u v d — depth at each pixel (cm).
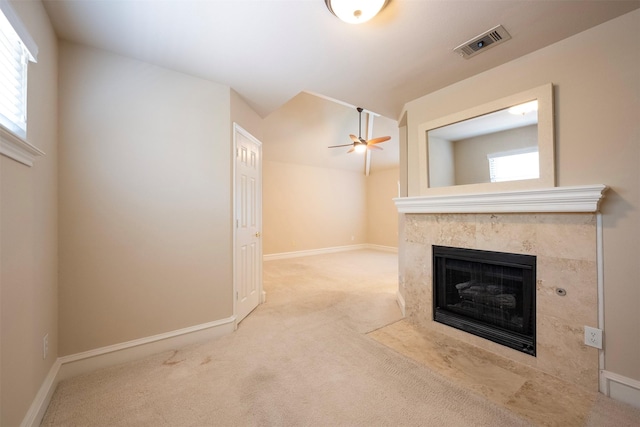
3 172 111
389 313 297
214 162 243
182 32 172
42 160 152
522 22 162
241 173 278
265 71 221
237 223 268
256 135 319
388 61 205
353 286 412
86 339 187
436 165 246
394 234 792
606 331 161
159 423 140
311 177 740
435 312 253
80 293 185
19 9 123
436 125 245
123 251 201
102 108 193
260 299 330
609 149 160
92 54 190
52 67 167
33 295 140
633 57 153
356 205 838
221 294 246
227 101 250
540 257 187
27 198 133
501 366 193
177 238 224
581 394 162
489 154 211
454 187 232
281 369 189
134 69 205
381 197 827
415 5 148
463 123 228
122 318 200
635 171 152
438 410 149
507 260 204
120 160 200
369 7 142
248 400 157
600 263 163
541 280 187
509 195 191
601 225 163
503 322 212
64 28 169
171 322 221
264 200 658
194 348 220
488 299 221
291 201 703
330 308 314
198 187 234
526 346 194
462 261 237
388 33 172
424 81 235
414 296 270
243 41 181
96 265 191
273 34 174
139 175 207
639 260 151
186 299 228
